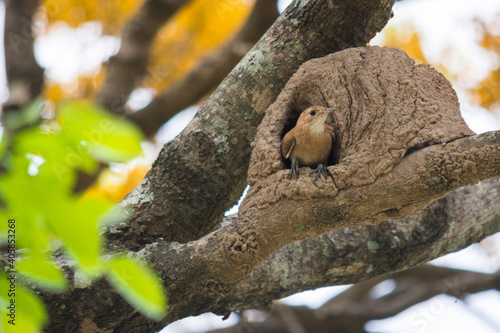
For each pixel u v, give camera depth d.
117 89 20.14
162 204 11.56
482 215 13.30
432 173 9.31
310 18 11.71
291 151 11.17
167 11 20.47
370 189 9.59
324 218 9.83
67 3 22.16
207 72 19.36
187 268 10.10
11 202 4.89
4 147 5.28
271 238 10.01
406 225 12.73
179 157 11.60
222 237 10.09
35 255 5.61
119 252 11.02
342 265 12.47
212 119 11.74
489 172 9.14
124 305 10.38
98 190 19.02
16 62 19.56
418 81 10.48
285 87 11.55
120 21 22.59
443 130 9.70
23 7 20.30
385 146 9.73
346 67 11.05
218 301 11.76
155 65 23.11
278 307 19.70
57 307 10.07
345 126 10.62
